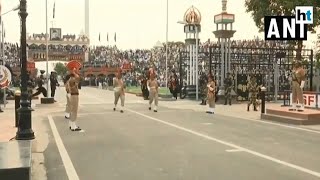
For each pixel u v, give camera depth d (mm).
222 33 113875
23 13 48219
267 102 115750
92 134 55625
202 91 113625
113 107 101062
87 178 31594
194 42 131500
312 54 120500
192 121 70812
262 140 49906
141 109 95625
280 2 117938
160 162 37156
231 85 109062
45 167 35688
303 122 65562
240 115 81375
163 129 60219
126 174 32656
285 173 32688
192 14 128875
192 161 37500
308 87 122312
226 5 115188
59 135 54875
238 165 35719
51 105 102562
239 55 118938
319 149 43781
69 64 60094
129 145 46500
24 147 29688
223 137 52281
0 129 56156
